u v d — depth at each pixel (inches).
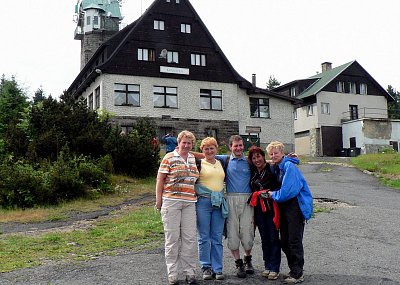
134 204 556.4
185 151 235.1
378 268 251.8
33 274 250.5
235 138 242.5
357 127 1653.5
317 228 364.2
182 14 1336.1
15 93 1160.2
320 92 1739.7
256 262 269.7
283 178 225.1
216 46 1355.8
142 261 273.9
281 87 1931.6
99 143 748.6
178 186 231.5
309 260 270.2
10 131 745.0
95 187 635.5
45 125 751.1
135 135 806.5
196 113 1315.2
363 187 685.3
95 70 1213.7
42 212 513.3
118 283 230.5
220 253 237.5
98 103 1261.1
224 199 238.2
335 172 898.7
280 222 232.1
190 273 229.1
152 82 1272.1
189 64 1327.5
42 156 706.8
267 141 1411.2
